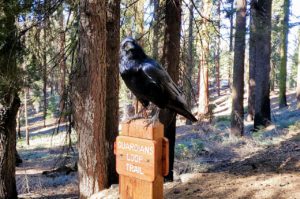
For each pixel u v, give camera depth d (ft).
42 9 24.23
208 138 48.08
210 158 35.06
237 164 26.58
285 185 18.85
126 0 27.94
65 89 22.34
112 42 25.52
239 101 47.09
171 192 20.17
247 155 32.71
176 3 25.55
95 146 21.18
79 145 21.44
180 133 59.21
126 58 12.07
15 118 30.32
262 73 49.01
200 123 56.75
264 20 46.06
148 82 11.76
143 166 10.94
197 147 39.40
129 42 12.00
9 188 30.53
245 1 45.62
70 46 23.21
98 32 20.95
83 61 20.97
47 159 55.93
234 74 47.93
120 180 11.69
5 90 26.48
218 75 115.34
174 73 25.63
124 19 27.50
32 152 64.95
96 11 20.74
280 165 23.34
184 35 26.76
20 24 25.70
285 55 82.64
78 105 21.21
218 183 20.45
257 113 49.32
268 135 41.86
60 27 25.67
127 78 12.14
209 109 65.36
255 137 41.09
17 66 25.67
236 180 20.74
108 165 25.20
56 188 37.35
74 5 23.03
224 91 135.74
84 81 20.98
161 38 26.22
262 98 48.83
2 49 25.31
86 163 21.22
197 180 21.61
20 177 43.96
